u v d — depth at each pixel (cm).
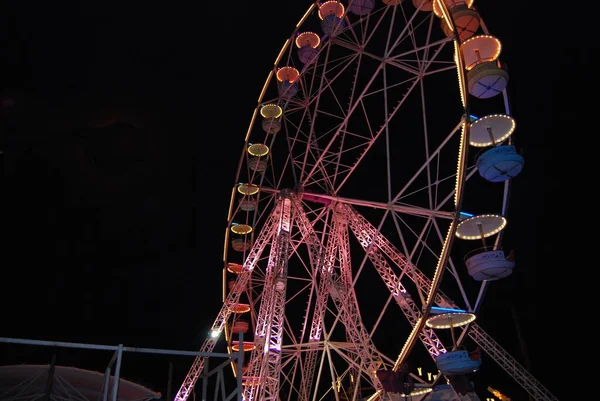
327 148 3022
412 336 2280
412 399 3128
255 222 3306
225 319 3131
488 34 2556
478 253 2125
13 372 1906
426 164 2416
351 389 3262
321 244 2953
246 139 3381
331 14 3170
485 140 2334
